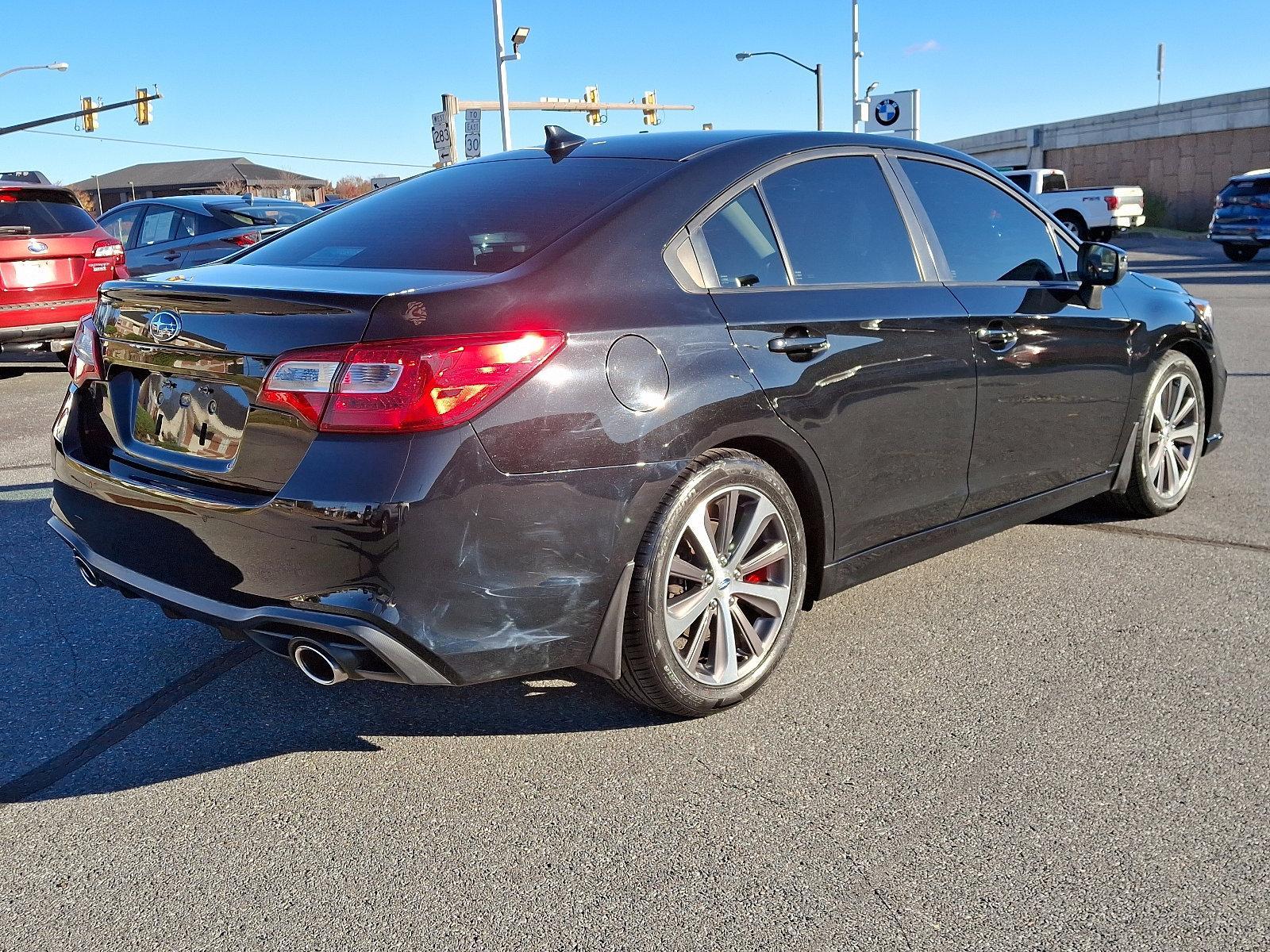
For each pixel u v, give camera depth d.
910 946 2.09
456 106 27.44
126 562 2.86
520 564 2.52
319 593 2.45
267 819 2.58
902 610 3.79
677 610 2.85
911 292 3.41
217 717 3.09
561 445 2.53
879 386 3.22
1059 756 2.79
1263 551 4.34
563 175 3.19
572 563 2.59
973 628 3.63
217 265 3.21
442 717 3.07
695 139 3.32
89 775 2.78
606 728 2.99
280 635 2.53
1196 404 4.83
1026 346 3.76
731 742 2.90
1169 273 19.00
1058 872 2.31
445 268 2.79
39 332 9.26
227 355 2.59
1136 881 2.27
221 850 2.46
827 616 3.75
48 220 9.38
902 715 3.03
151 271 12.67
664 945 2.11
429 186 3.46
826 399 3.06
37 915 2.23
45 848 2.47
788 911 2.20
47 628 3.74
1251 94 31.67
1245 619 3.66
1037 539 4.56
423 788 2.71
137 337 2.83
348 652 2.46
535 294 2.60
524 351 2.50
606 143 3.43
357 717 3.08
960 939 2.10
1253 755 2.78
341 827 2.54
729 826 2.51
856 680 3.25
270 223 12.24
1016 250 3.95
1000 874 2.30
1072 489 4.18
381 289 2.55
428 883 2.32
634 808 2.59
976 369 3.54
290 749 2.91
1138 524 4.73
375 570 2.39
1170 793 2.60
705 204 3.02
